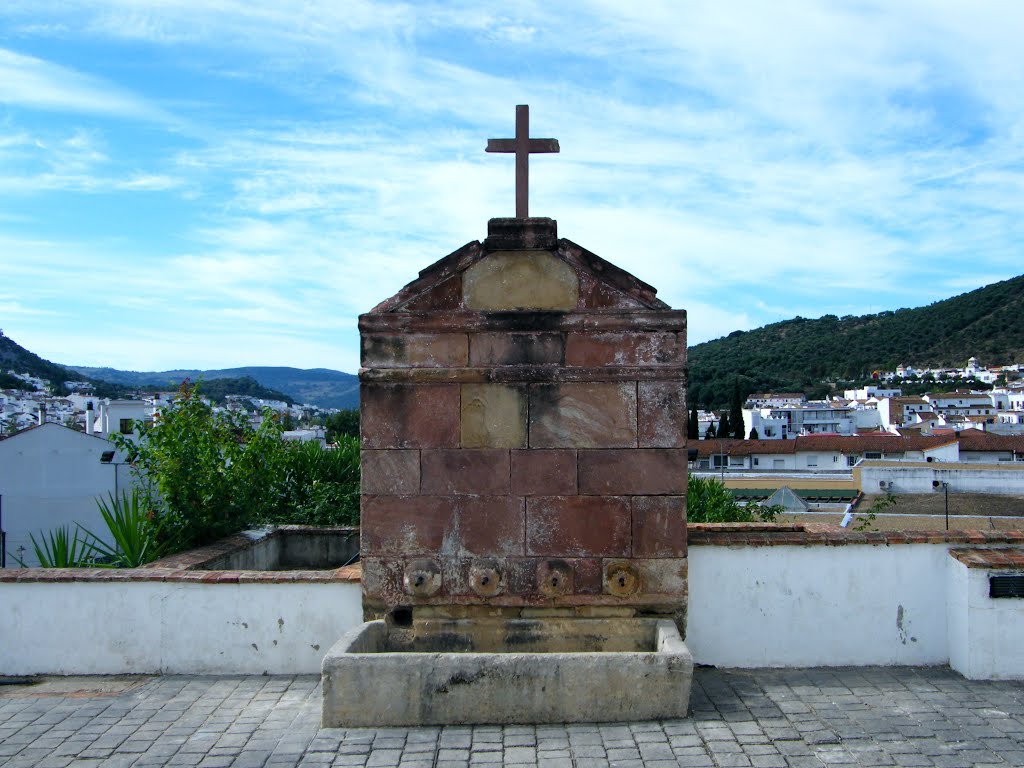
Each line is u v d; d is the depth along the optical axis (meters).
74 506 25.25
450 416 7.24
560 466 7.21
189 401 10.52
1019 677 7.05
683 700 6.23
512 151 7.67
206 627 7.42
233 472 10.29
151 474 9.96
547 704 6.21
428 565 7.22
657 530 7.19
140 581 7.44
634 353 7.22
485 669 6.20
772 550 7.52
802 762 5.56
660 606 7.20
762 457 53.34
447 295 7.29
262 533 10.45
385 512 7.26
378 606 7.24
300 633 7.41
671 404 7.21
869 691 6.84
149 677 7.36
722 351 151.00
